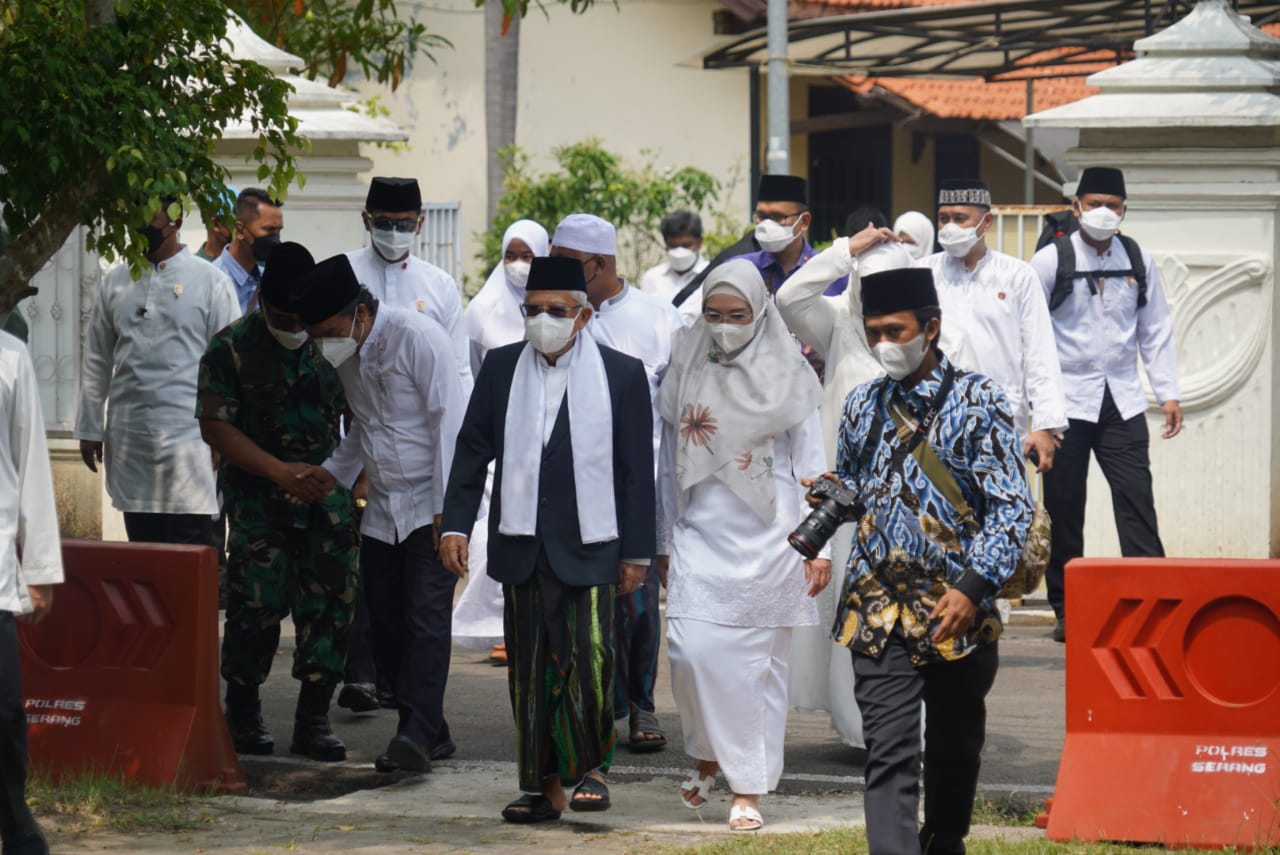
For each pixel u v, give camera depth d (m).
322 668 14.49
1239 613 12.02
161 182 12.74
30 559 10.49
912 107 39.72
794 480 12.71
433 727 14.14
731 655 12.45
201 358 14.52
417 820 12.73
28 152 13.00
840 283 15.24
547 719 12.54
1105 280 18.83
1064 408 17.23
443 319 16.83
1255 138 20.89
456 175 39.53
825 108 42.75
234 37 21.00
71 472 22.17
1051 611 20.97
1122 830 12.02
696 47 39.53
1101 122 21.06
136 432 16.36
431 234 25.94
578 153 35.97
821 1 36.50
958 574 10.09
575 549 12.53
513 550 12.59
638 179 36.91
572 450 12.56
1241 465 21.41
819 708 14.34
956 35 32.62
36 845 10.52
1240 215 21.14
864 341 13.87
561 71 40.00
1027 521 9.95
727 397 12.61
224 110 13.55
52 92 12.55
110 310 16.44
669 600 12.72
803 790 13.83
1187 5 27.97
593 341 12.85
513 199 35.97
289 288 13.64
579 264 12.54
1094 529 21.77
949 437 10.16
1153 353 19.19
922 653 10.06
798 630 14.34
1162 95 21.03
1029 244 22.00
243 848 11.75
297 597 14.55
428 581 14.12
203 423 14.17
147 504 16.38
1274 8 30.05
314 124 21.19
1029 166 37.28
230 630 14.57
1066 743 12.38
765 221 15.83
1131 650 12.23
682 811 13.15
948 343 13.90
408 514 14.13
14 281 13.26
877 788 10.04
